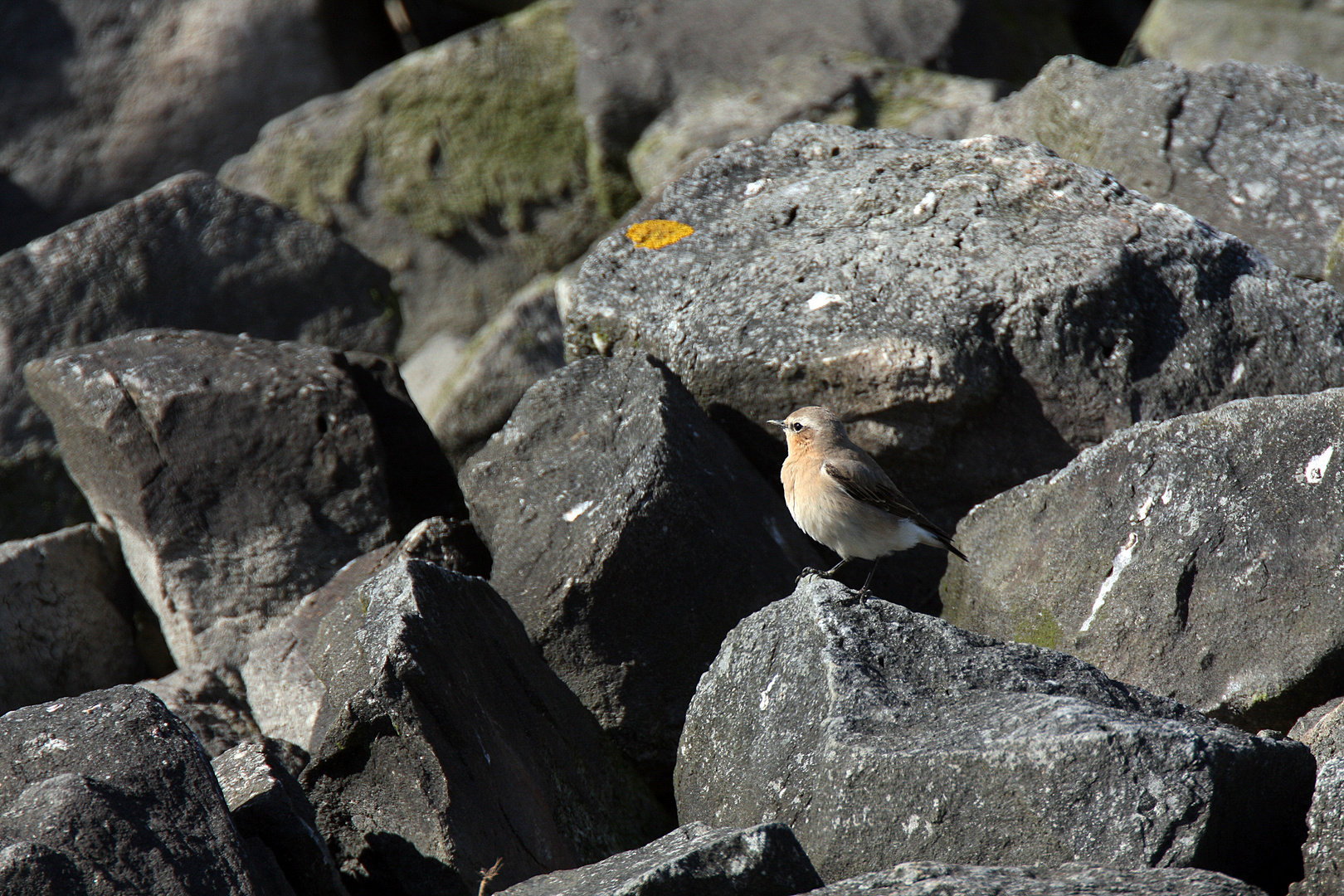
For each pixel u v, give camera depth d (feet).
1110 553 34.53
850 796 25.20
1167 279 40.29
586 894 22.53
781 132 50.19
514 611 36.37
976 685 27.32
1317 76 51.75
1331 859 23.00
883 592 42.34
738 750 29.58
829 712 26.63
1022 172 44.32
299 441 45.62
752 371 41.88
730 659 31.32
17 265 59.57
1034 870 21.49
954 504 41.55
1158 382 39.24
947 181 44.83
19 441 57.36
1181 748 23.02
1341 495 32.09
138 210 61.21
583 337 46.85
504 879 28.48
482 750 30.01
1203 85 51.52
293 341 61.93
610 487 38.19
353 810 29.68
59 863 22.68
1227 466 33.63
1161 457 34.65
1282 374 39.19
